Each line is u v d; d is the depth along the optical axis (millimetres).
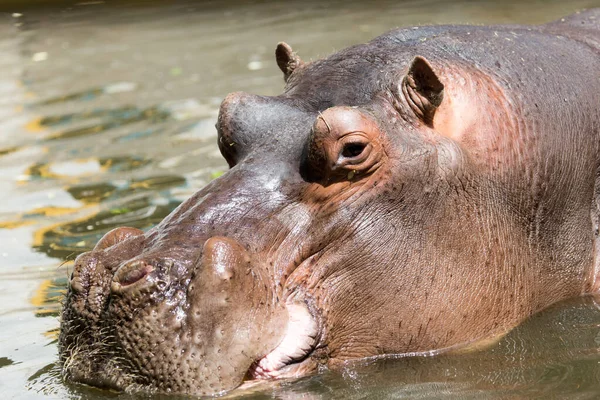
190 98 32188
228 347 12820
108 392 13102
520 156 15641
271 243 13664
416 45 16094
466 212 14914
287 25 42156
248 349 12922
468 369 14172
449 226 14719
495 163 15344
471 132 15180
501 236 15414
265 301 13219
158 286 12859
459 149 14844
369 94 14883
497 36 16922
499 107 15625
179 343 12750
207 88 33188
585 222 16891
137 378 12906
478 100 15430
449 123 15062
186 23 44531
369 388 13539
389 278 14266
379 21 41188
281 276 13633
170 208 22562
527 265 15859
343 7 44969
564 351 14656
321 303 13867
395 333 14406
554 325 15625
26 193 24656
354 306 14125
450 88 15297
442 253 14664
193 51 38875
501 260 15391
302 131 14438
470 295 14969
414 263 14406
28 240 21500
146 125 29734
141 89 33938
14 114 32000
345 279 14047
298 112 14766
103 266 13398
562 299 16578
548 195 16109
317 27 41062
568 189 16484
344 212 14047
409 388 13555
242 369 12883
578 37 18531
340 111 13930
